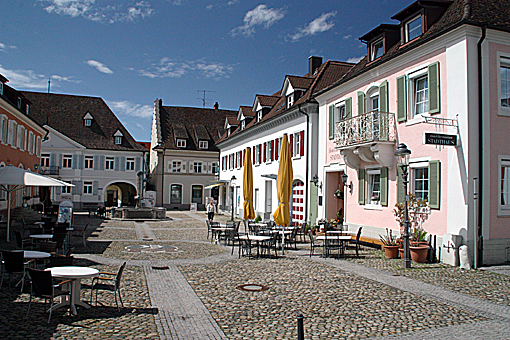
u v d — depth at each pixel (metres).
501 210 12.61
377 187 16.95
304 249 16.25
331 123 20.56
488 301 8.43
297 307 7.88
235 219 34.88
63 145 48.06
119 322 6.79
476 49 12.51
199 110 60.75
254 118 37.19
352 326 6.77
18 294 8.38
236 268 11.91
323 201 21.12
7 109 25.14
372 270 11.66
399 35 17.00
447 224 12.81
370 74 17.14
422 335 6.37
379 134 15.45
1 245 15.66
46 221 17.30
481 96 12.42
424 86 14.38
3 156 24.66
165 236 20.69
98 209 32.75
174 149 54.34
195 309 7.66
